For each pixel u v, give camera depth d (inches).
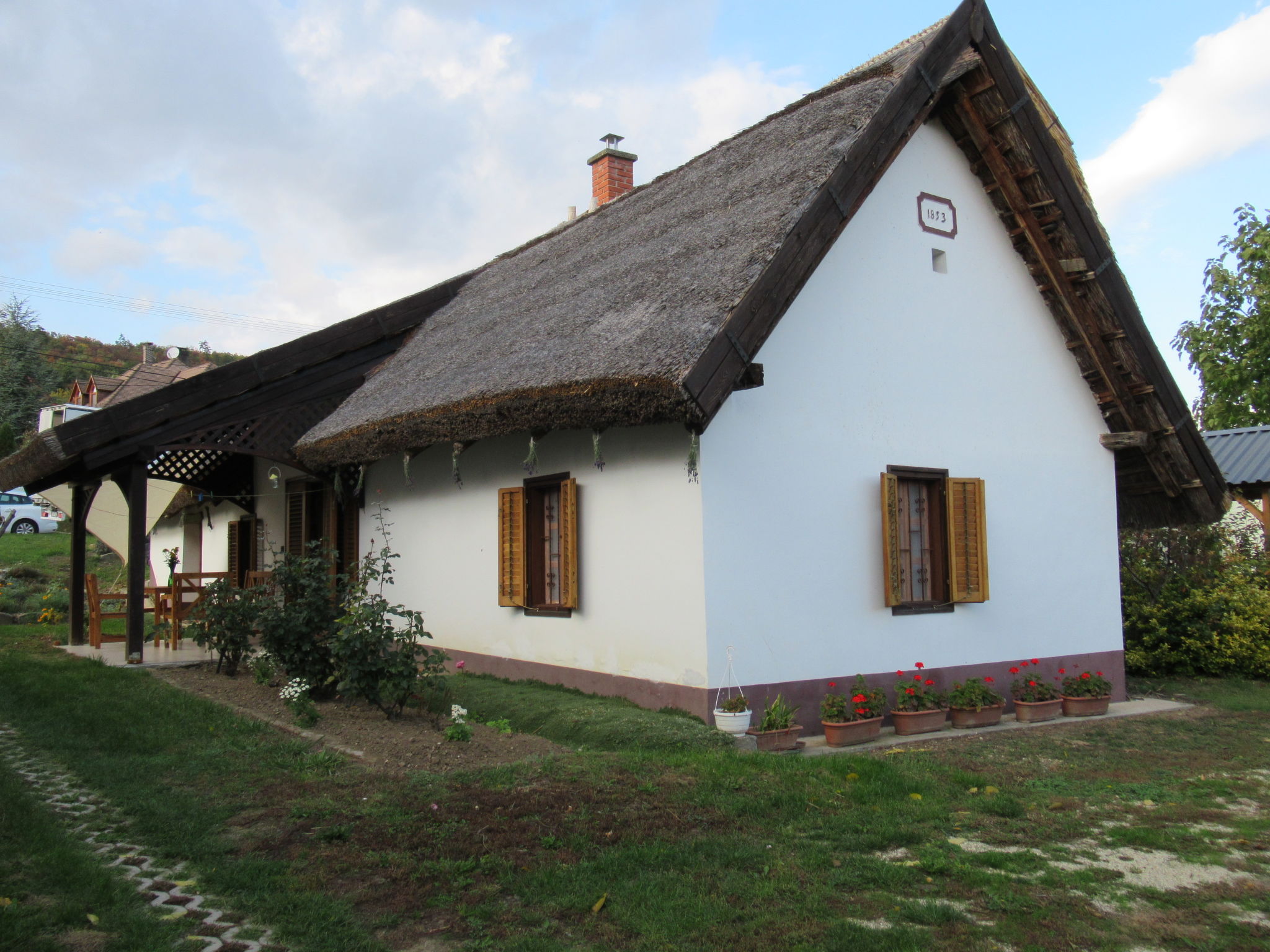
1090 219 377.7
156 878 171.0
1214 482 425.4
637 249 405.7
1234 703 395.5
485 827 194.5
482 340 429.1
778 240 289.0
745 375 282.2
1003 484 381.4
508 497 387.5
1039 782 254.2
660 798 214.7
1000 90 358.6
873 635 332.8
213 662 422.0
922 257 366.3
